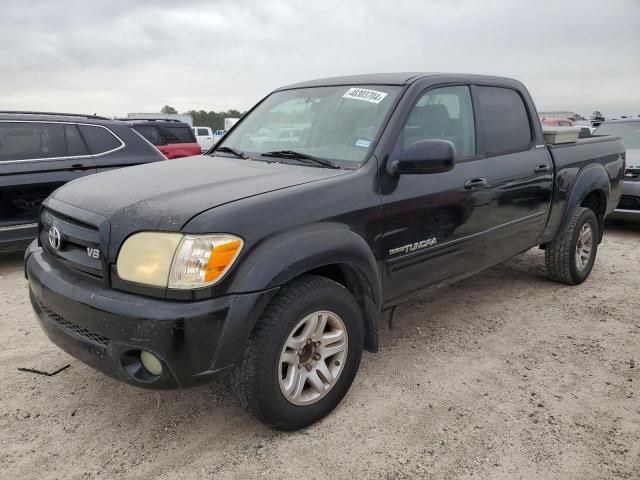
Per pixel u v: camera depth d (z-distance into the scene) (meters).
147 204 2.51
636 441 2.69
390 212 3.06
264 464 2.52
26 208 5.66
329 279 2.79
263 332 2.47
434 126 3.53
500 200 3.92
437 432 2.77
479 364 3.53
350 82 3.79
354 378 2.99
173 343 2.25
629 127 8.98
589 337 3.97
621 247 6.84
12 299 4.76
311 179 2.86
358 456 2.58
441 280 3.61
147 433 2.77
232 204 2.46
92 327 2.42
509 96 4.31
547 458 2.56
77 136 6.13
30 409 2.97
